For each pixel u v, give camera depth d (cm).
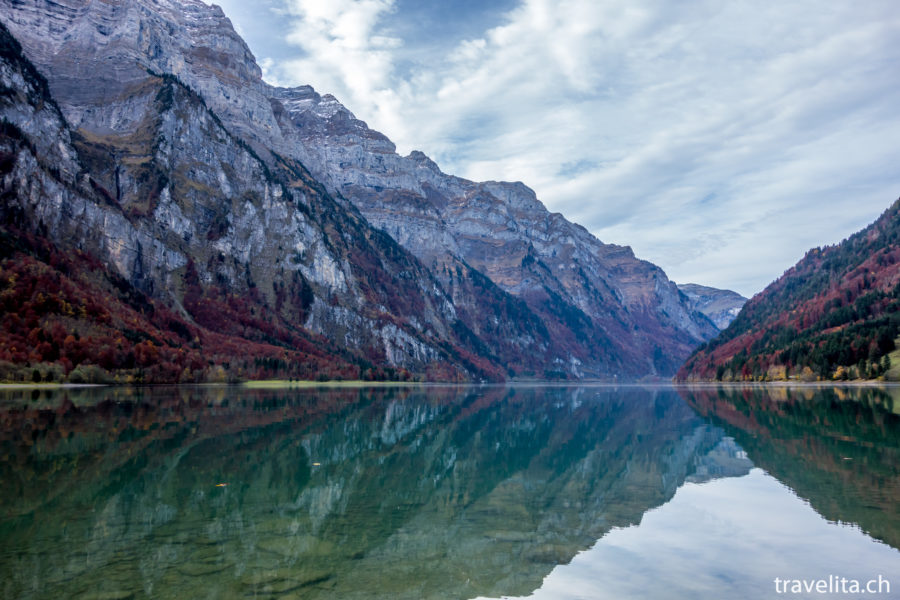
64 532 2702
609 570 2306
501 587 2122
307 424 7762
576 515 3253
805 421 7881
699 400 14075
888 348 17750
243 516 3084
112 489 3634
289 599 1953
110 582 2056
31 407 8769
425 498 3678
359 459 5184
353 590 2062
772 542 2672
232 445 5603
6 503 3244
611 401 15025
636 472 4653
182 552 2441
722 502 3497
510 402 14700
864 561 2402
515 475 4562
